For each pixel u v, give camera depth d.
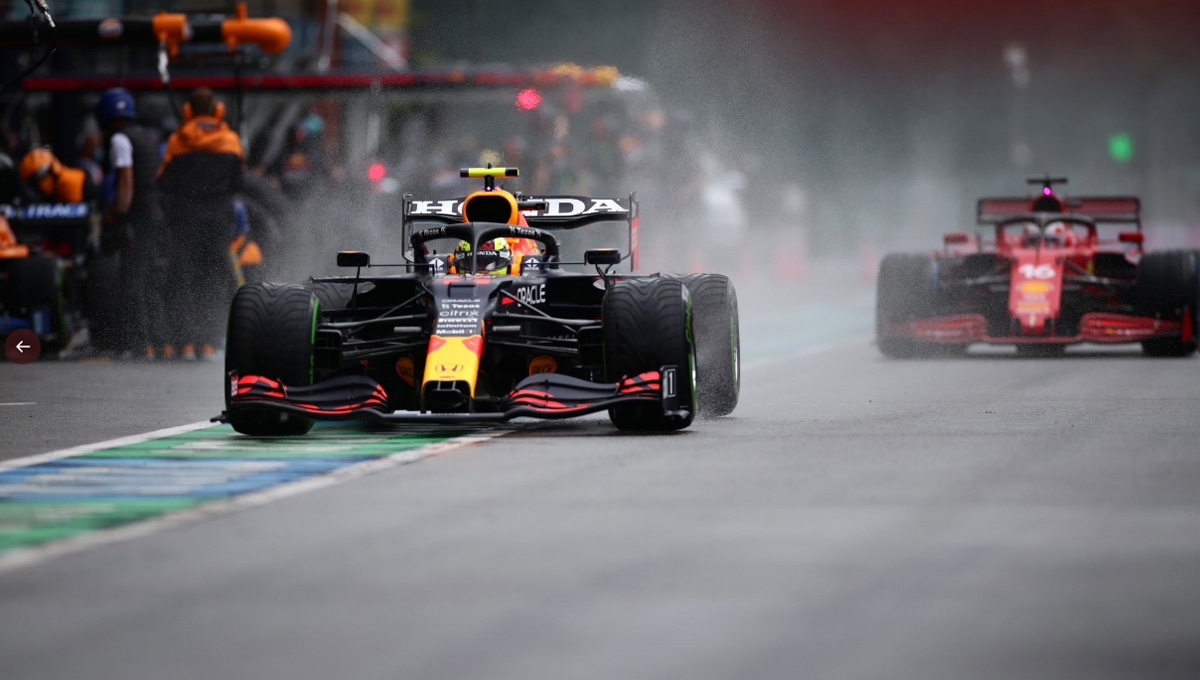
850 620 15.02
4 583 16.92
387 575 17.08
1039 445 27.14
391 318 30.09
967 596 15.87
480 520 20.17
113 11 84.38
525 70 78.69
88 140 70.31
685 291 29.09
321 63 89.19
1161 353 50.72
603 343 28.73
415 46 133.88
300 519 20.41
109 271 54.41
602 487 22.77
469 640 14.48
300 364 28.77
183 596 16.25
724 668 13.55
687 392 28.72
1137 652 13.88
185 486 23.48
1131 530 19.02
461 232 31.98
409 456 26.41
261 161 78.50
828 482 23.02
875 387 40.28
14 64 81.38
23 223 58.19
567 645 14.29
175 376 46.97
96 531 19.80
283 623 15.15
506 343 29.42
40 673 13.62
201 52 77.81
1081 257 52.69
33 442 29.67
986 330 50.53
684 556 17.83
